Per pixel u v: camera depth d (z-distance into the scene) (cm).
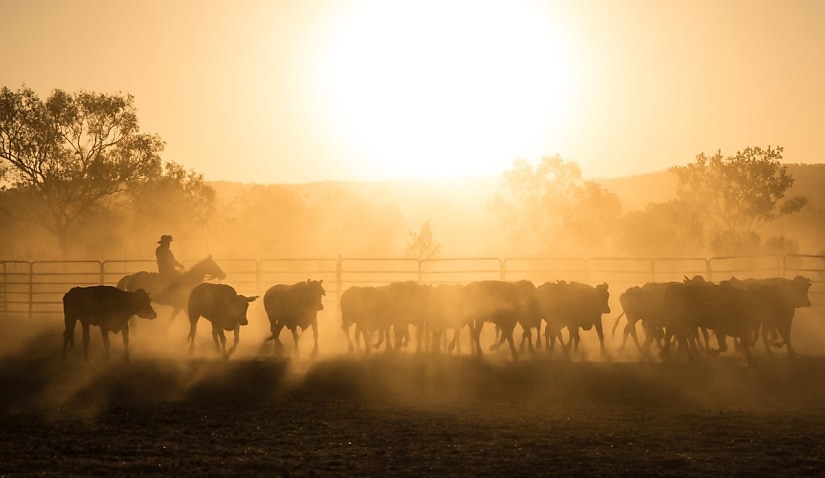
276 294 2094
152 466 1118
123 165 4806
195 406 1516
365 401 1554
